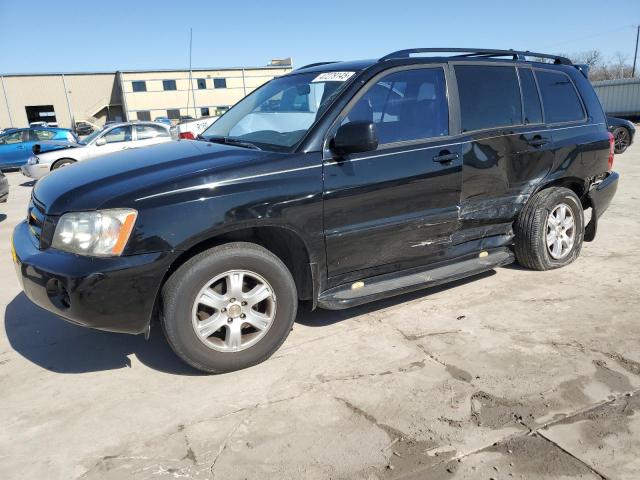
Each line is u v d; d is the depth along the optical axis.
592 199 5.10
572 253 4.96
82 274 2.74
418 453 2.46
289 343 3.57
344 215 3.41
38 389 3.09
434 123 3.84
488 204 4.24
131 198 2.82
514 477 2.29
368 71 3.62
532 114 4.49
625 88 27.39
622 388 2.94
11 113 55.31
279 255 3.50
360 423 2.70
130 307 2.86
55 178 3.39
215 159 3.20
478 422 2.67
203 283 2.99
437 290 4.47
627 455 2.42
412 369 3.20
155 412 2.84
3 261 5.73
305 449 2.51
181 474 2.37
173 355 3.47
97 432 2.68
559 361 3.25
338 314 4.03
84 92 57.25
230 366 3.17
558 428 2.61
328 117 3.38
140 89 54.31
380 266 3.75
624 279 4.61
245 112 4.15
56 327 3.93
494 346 3.46
